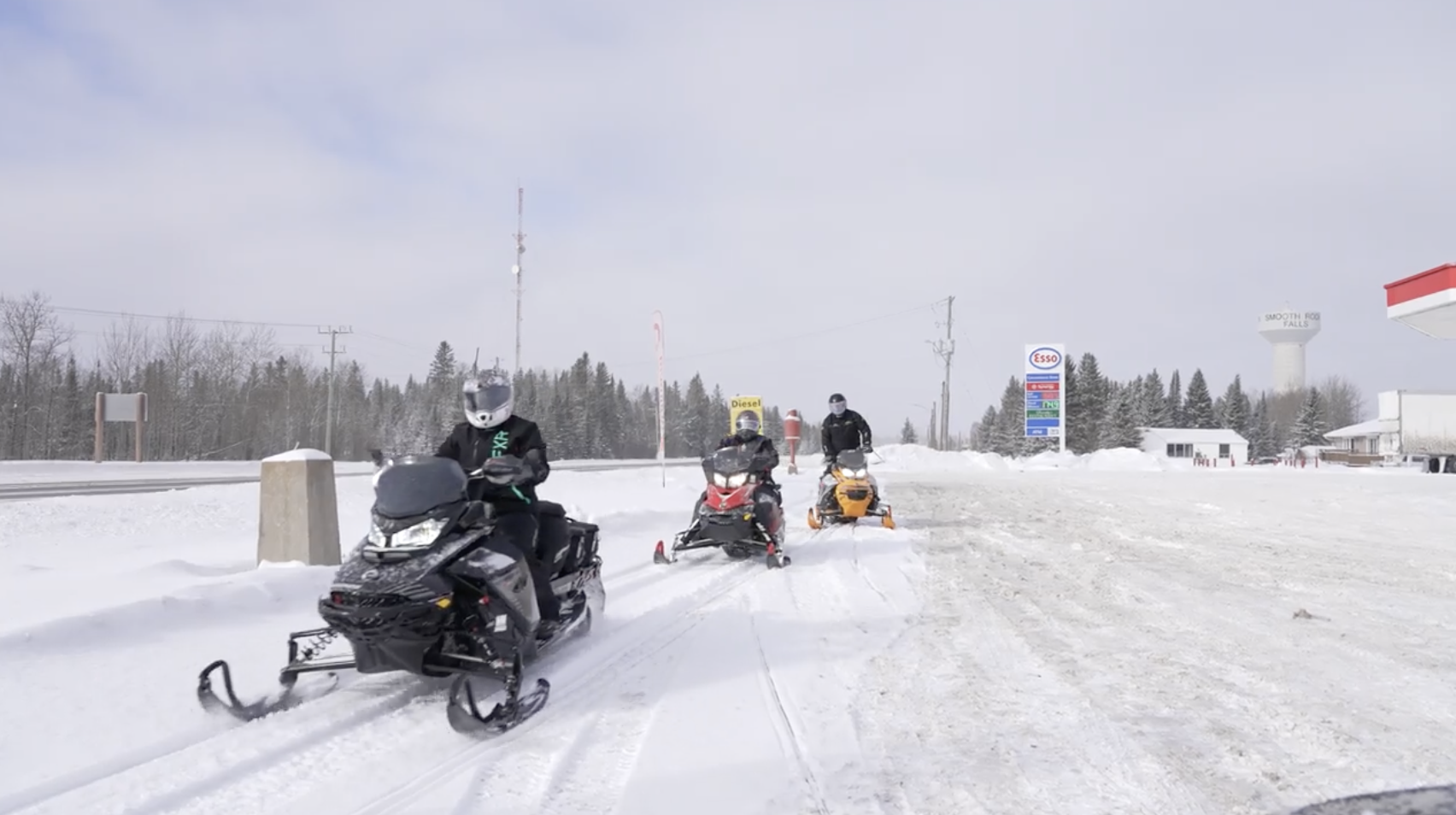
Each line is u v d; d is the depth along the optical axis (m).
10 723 4.03
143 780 3.55
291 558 7.35
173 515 12.43
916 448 51.12
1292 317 133.12
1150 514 15.63
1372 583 8.29
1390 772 3.62
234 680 4.78
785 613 6.91
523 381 90.75
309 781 3.57
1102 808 3.31
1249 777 3.59
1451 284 23.47
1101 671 5.18
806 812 3.29
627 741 4.05
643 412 119.44
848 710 4.48
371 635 4.15
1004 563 9.53
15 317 51.34
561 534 5.70
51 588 6.34
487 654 4.34
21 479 24.42
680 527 12.53
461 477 4.61
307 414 63.91
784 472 32.06
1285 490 22.83
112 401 36.03
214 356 58.28
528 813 3.27
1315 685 4.86
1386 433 62.59
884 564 9.48
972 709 4.48
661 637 6.07
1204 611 6.95
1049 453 50.31
